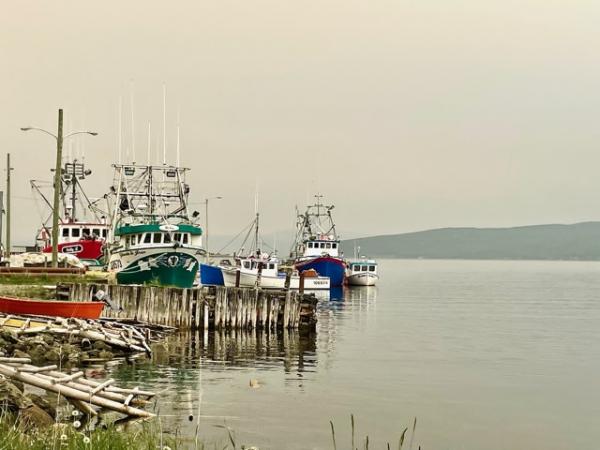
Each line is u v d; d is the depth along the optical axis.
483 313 70.75
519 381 31.69
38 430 14.55
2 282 43.31
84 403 19.59
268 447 19.38
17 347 28.81
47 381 19.05
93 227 66.06
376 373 32.31
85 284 40.16
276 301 45.09
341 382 29.59
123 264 46.09
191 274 46.62
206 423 21.31
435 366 35.31
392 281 165.75
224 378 29.02
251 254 85.50
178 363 31.80
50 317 32.81
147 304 41.03
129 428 18.83
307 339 43.75
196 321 42.03
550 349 43.19
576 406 26.66
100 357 31.19
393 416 24.14
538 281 169.62
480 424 23.66
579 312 73.31
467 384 30.53
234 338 41.66
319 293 90.31
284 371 31.64
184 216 50.59
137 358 32.22
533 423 24.02
